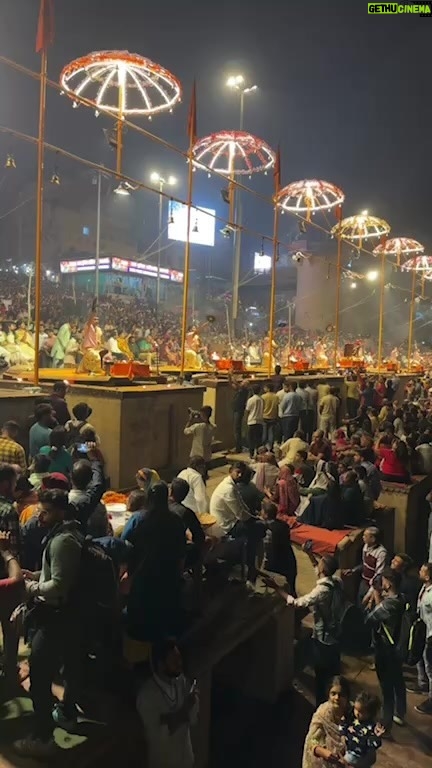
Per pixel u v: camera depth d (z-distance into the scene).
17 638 4.26
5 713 3.98
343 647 6.83
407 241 30.73
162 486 4.56
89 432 6.79
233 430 15.00
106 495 7.47
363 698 4.39
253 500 7.05
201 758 4.75
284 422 14.12
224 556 6.54
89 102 11.59
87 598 3.77
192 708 4.01
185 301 14.68
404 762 5.18
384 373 26.27
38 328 10.38
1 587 3.82
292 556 6.95
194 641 4.93
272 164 19.34
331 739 4.29
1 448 5.87
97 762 3.67
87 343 13.41
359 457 10.30
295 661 6.61
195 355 18.34
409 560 6.32
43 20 10.38
